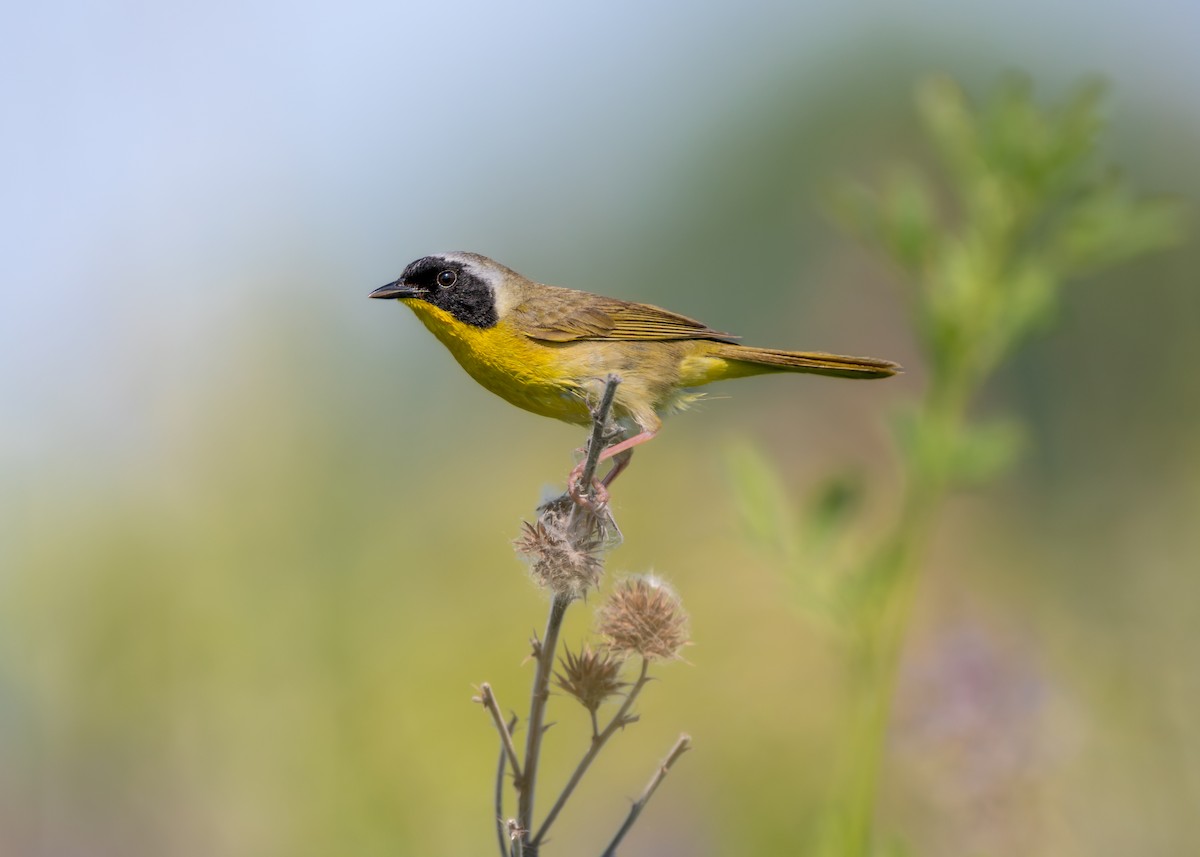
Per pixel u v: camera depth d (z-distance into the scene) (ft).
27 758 37.88
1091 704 35.78
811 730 42.55
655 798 38.47
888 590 25.64
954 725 30.25
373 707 40.63
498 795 17.49
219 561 42.50
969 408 51.01
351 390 48.98
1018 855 30.07
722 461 26.32
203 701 40.09
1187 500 42.16
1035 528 52.34
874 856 25.27
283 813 38.11
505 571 45.47
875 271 46.93
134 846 36.58
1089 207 26.30
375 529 46.60
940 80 28.30
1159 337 58.49
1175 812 33.58
